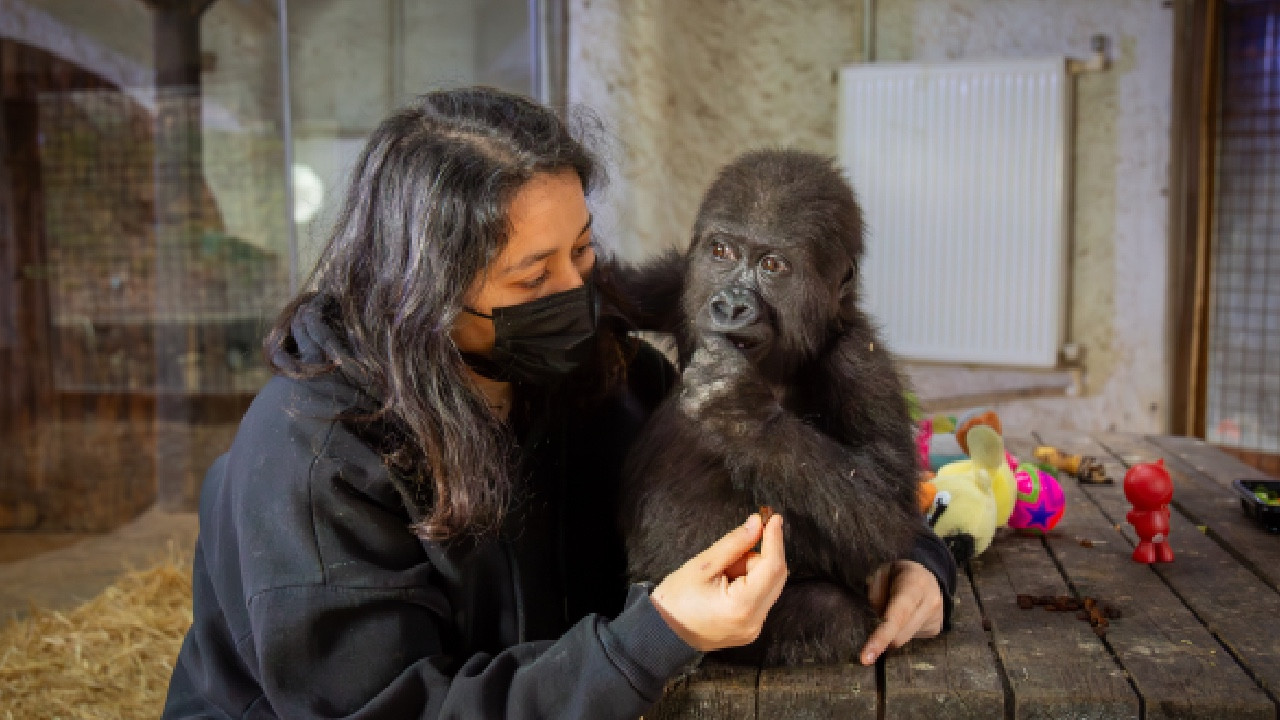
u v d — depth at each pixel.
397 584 1.81
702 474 2.18
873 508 2.12
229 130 5.86
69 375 5.84
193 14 5.75
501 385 2.19
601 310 2.29
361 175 2.00
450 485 1.85
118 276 5.84
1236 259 6.81
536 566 2.12
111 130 5.75
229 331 5.98
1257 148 6.65
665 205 7.17
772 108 7.48
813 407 2.41
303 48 5.83
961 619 2.40
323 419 1.85
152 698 3.93
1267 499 3.22
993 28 7.16
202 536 2.17
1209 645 2.20
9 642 4.33
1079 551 2.93
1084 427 7.21
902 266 7.36
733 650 2.13
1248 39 6.62
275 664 1.75
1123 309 7.08
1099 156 7.03
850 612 2.13
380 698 1.74
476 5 6.21
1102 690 1.96
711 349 2.10
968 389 7.38
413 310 1.87
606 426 2.48
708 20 7.37
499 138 1.92
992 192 7.11
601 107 6.88
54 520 5.83
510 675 1.78
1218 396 6.97
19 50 5.59
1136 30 6.87
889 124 7.24
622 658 1.71
